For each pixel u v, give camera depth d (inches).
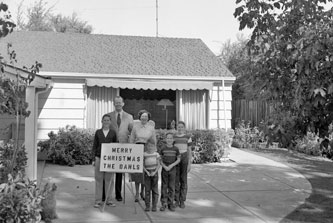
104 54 593.6
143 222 251.1
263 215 269.1
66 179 383.2
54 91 503.5
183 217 263.3
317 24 215.8
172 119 552.4
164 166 279.9
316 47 192.1
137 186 299.3
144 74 524.1
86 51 598.5
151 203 297.4
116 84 506.0
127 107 544.1
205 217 263.6
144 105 549.6
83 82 511.8
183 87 521.0
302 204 298.8
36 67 228.1
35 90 314.0
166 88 517.0
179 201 288.2
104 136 289.3
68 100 507.8
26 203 191.8
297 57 207.9
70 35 670.5
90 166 462.0
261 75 238.8
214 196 322.3
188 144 290.5
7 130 405.4
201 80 538.6
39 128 499.5
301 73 203.6
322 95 192.4
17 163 266.7
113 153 279.6
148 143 287.1
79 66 525.3
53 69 501.7
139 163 278.1
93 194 323.0
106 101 521.7
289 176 411.5
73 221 251.0
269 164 490.0
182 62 589.9
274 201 307.4
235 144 670.5
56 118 504.1
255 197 320.2
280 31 234.8
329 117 221.0
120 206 289.1
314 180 391.5
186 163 287.4
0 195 185.6
